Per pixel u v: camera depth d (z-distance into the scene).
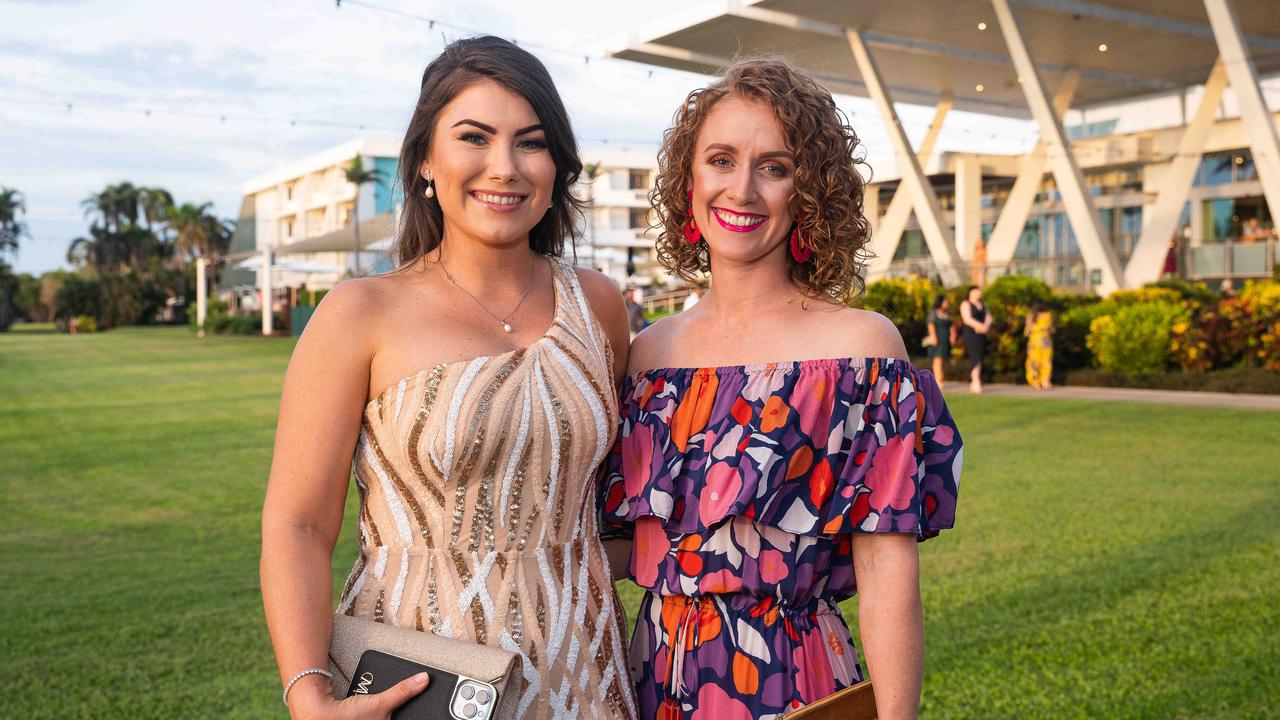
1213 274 20.77
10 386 18.31
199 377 19.50
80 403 14.77
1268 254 19.95
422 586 1.59
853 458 1.64
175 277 70.38
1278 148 16.41
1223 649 3.74
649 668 1.79
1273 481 6.87
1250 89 16.42
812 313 1.76
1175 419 10.27
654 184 1.95
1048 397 12.88
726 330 1.82
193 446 10.02
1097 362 15.21
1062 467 7.61
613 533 1.89
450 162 1.66
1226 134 22.19
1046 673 3.58
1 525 6.47
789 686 1.66
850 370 1.67
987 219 26.73
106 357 27.23
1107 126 26.47
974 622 4.12
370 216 45.53
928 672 3.62
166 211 75.81
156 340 38.62
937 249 20.55
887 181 26.34
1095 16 19.05
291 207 58.53
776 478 1.64
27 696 3.54
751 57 1.86
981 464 7.82
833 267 1.77
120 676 3.73
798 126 1.73
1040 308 14.41
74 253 79.19
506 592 1.59
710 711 1.68
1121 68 23.58
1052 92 24.09
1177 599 4.33
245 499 7.23
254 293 55.16
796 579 1.67
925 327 17.58
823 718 1.54
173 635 4.19
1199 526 5.61
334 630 1.57
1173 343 13.93
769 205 1.75
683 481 1.73
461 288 1.71
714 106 1.78
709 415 1.73
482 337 1.65
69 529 6.32
